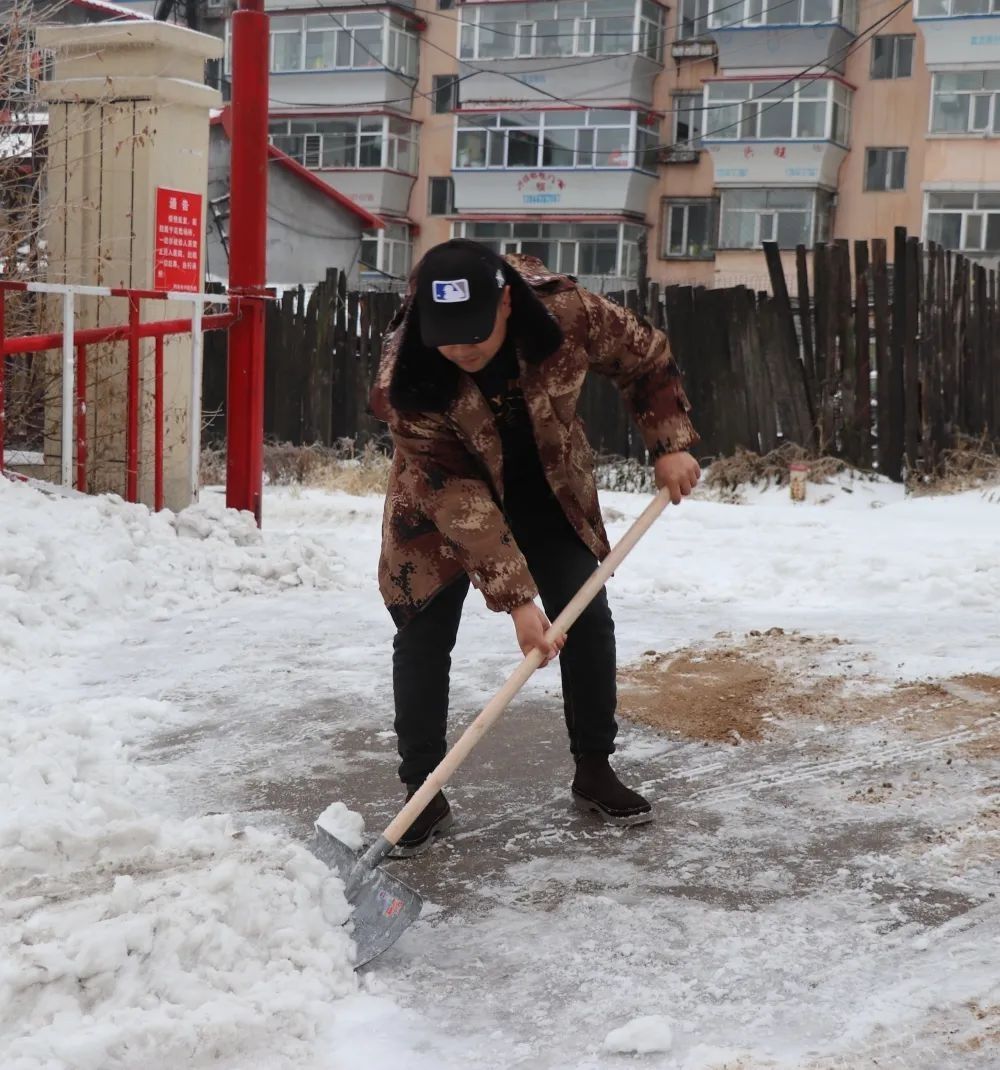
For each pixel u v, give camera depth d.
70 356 6.83
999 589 6.41
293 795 3.87
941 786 3.87
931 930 2.95
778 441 12.53
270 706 4.72
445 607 3.54
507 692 3.14
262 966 2.70
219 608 6.23
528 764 4.14
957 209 35.34
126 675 5.10
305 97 42.44
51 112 7.76
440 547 3.48
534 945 2.94
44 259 8.36
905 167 36.62
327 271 13.58
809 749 4.22
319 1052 2.49
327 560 7.05
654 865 3.37
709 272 39.44
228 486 7.60
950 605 6.28
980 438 12.67
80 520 6.36
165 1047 2.39
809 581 6.75
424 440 3.18
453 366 3.10
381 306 13.48
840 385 12.28
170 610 6.12
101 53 7.64
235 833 3.15
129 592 6.12
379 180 41.78
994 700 4.66
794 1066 2.40
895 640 5.50
